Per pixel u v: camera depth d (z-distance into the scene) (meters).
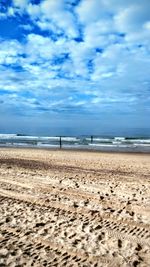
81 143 45.00
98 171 13.35
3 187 9.62
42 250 4.84
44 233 5.56
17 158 19.00
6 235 5.48
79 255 4.66
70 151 28.00
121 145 40.03
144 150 30.42
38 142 47.94
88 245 5.01
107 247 4.94
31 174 12.12
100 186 9.77
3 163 15.84
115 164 16.44
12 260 4.50
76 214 6.72
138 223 6.08
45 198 8.18
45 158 19.39
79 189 9.29
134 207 7.23
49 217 6.50
